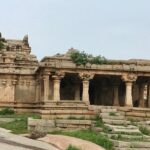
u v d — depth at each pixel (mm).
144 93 63094
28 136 38750
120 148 35188
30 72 61594
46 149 32469
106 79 60125
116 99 58062
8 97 60562
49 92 53125
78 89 57125
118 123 44000
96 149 34250
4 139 34750
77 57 52344
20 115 55219
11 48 72188
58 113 47125
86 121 44500
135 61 54188
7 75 60750
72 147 33625
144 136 39125
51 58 52219
